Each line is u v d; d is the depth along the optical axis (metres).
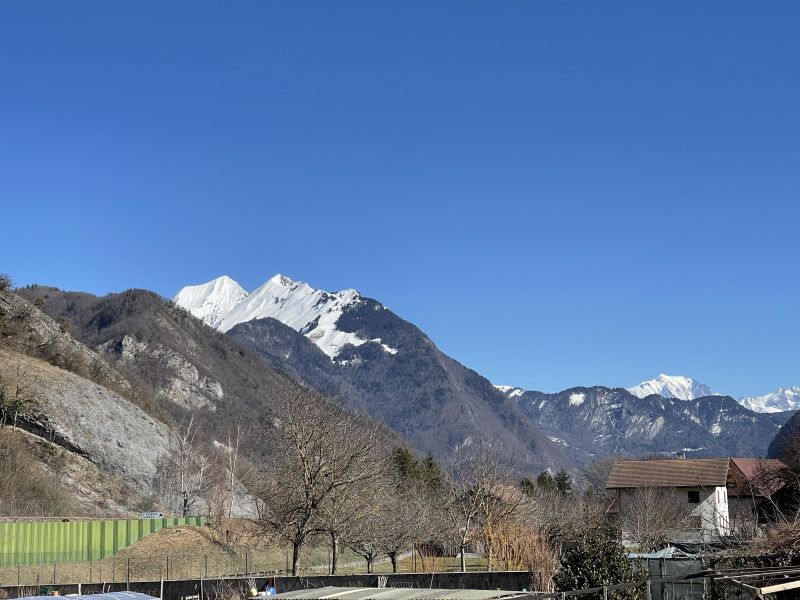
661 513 69.25
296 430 35.75
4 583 46.81
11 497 63.41
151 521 61.09
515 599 15.27
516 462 64.19
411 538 47.12
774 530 28.89
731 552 27.92
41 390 79.88
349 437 37.66
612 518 73.00
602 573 24.48
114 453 80.50
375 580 32.06
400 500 50.41
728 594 22.38
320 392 45.84
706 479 83.38
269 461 41.69
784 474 56.72
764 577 17.94
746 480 67.81
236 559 54.34
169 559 52.91
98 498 73.62
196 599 33.50
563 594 16.16
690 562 27.05
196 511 80.50
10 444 69.56
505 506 50.41
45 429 76.31
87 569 50.81
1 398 75.25
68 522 55.94
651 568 27.16
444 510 51.56
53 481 70.38
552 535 51.31
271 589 19.67
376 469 38.97
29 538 53.03
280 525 36.22
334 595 16.53
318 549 61.94
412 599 15.48
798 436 59.25
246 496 83.44
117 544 57.59
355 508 36.78
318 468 35.28
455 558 62.00
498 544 44.31
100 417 83.06
